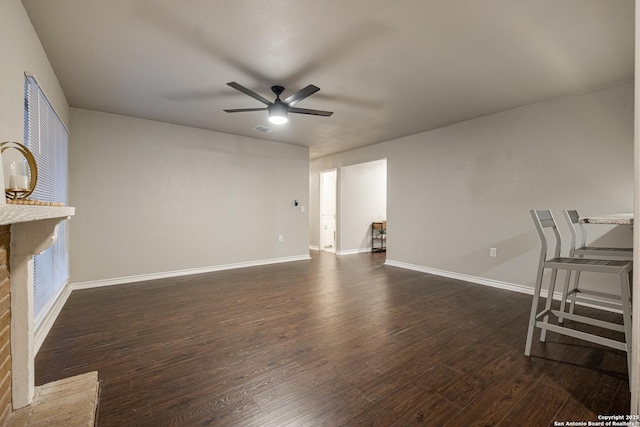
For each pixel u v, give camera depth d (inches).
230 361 81.8
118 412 61.2
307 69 109.8
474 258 167.0
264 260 221.1
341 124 178.5
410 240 203.8
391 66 107.5
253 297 139.1
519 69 109.1
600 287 124.0
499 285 155.9
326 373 76.0
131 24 83.7
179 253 183.3
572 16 79.7
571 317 88.5
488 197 160.6
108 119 159.8
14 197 55.1
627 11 77.4
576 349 87.5
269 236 223.8
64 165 135.5
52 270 109.3
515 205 149.6
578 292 102.7
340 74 113.7
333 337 96.7
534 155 142.6
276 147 227.0
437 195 186.4
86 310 121.1
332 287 156.7
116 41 92.0
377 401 64.9
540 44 93.0
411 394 67.3
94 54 99.3
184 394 67.4
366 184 286.8
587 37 89.0
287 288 154.7
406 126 182.2
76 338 95.6
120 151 163.3
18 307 57.9
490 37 89.6
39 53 90.6
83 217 153.0
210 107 150.1
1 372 53.2
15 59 71.4
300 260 237.9
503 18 80.8
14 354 57.5
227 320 111.1
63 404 59.4
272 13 79.3
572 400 64.6
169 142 179.0
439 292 147.7
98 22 82.7
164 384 71.1
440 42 92.4
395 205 214.7
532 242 143.6
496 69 109.3
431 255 190.2
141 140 169.6
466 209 170.9
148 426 57.4
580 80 117.3
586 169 127.2
